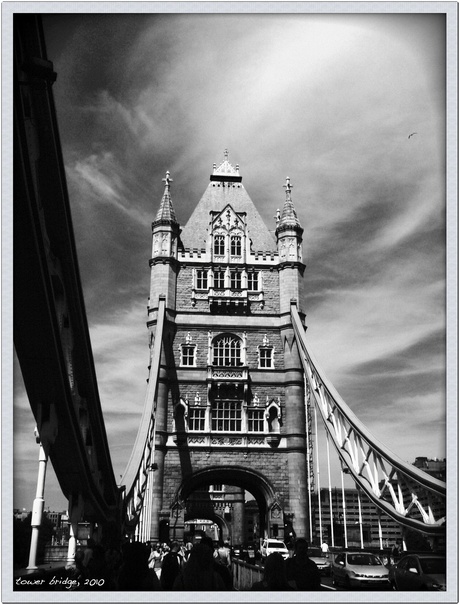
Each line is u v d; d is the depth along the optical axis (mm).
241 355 63500
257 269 67000
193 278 65938
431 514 27016
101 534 33562
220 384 61594
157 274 64562
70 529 27016
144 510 51219
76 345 25062
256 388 62250
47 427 21328
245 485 64000
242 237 68312
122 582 10617
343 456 44938
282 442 60375
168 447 59250
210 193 73375
